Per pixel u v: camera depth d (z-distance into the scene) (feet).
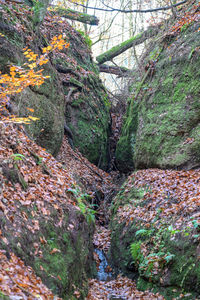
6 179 16.74
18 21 32.40
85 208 23.21
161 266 21.01
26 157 20.83
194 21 42.04
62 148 41.11
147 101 43.14
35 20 36.14
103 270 27.30
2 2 31.63
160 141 36.29
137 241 26.00
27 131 27.45
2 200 15.29
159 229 23.81
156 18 58.44
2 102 22.84
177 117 35.04
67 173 26.48
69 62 52.21
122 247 27.81
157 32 57.21
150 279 21.39
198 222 19.81
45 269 15.25
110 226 33.78
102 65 67.62
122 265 26.35
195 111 33.27
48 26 51.47
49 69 35.06
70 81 48.78
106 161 51.34
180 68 38.47
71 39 57.47
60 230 18.60
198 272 17.93
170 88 38.70
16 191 16.98
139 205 29.76
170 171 32.37
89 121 49.42
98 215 38.37
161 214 25.09
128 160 45.68
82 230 21.70
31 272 13.82
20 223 15.39
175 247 20.88
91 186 40.63
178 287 18.94
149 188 31.04
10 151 18.94
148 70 46.09
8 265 12.21
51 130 32.42
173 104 36.99
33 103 29.66
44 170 22.03
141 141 40.27
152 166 36.99
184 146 32.76
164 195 27.25
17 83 17.66
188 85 35.83
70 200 21.89
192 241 19.79
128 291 22.22
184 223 21.63
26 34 32.83
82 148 46.37
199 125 32.68
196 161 31.07
